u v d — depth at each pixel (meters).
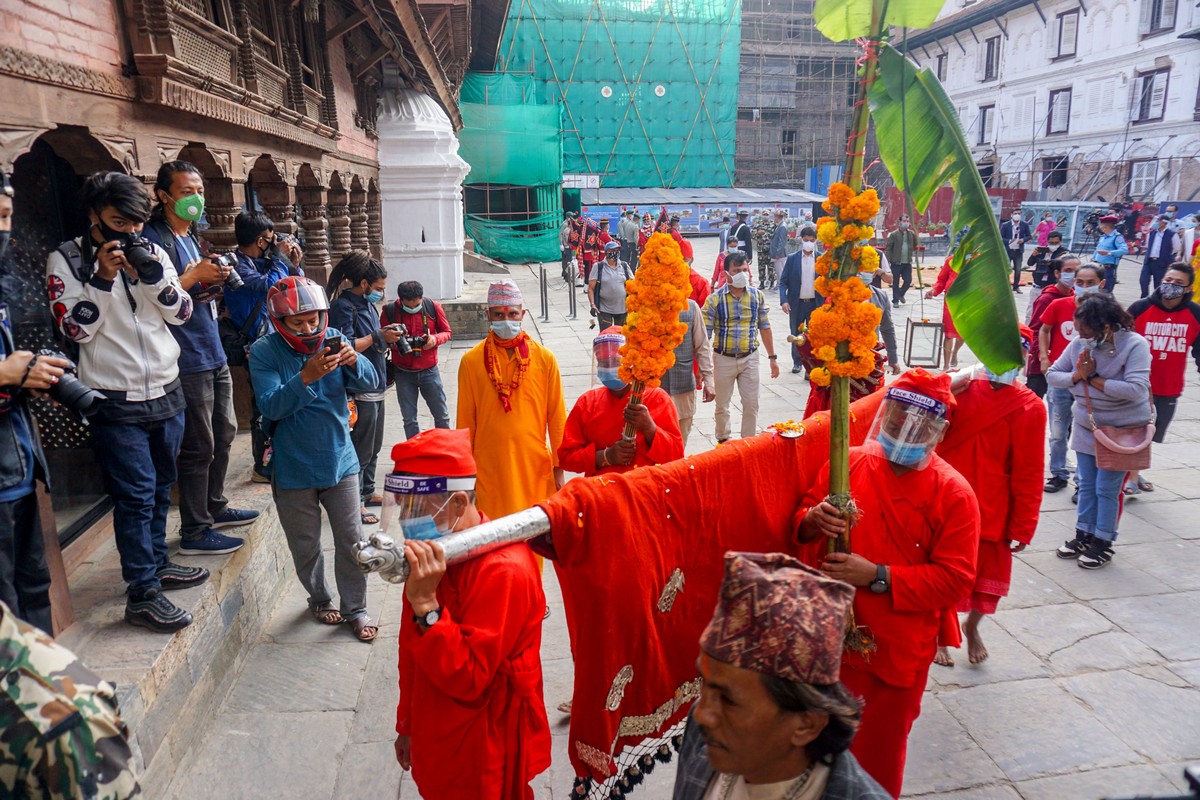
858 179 2.19
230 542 3.99
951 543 2.43
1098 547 5.02
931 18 2.15
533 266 29.12
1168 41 28.52
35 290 4.09
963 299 2.36
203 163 5.11
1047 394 6.73
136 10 3.84
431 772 2.13
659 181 41.81
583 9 38.66
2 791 1.25
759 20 42.81
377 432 6.01
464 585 2.02
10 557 2.46
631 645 2.07
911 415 2.39
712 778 1.46
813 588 1.25
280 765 3.25
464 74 25.34
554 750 3.41
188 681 3.27
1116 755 3.32
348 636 4.28
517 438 4.15
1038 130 35.62
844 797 1.31
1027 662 4.00
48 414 4.02
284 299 3.73
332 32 9.18
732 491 2.25
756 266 25.69
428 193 14.15
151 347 3.19
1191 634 4.25
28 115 2.97
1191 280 5.66
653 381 2.98
